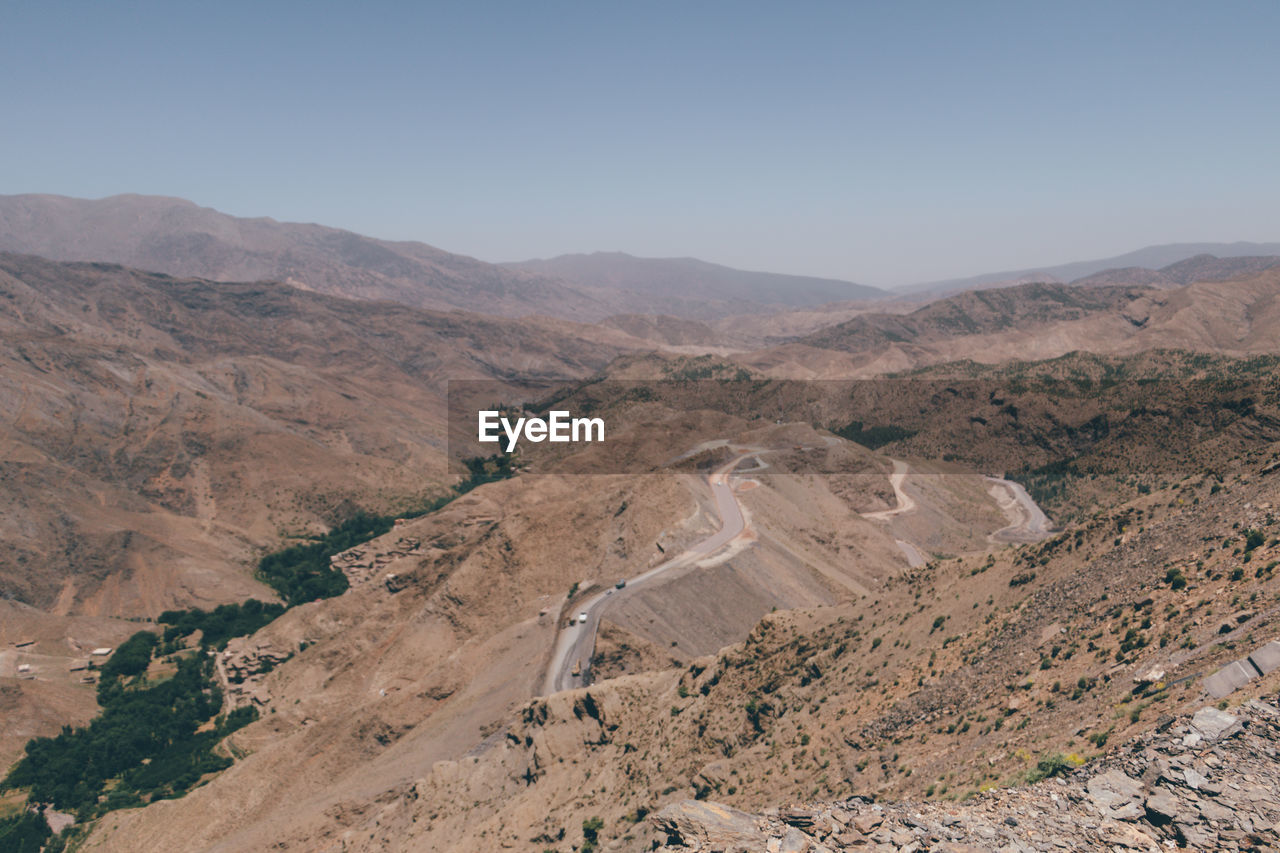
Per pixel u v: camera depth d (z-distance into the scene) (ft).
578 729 201.26
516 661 300.61
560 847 147.54
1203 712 58.75
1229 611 86.94
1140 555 119.14
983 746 92.17
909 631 150.00
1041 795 52.95
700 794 131.03
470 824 189.47
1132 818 48.14
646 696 198.90
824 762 119.14
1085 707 85.51
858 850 47.03
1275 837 43.14
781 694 153.38
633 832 121.29
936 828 48.65
